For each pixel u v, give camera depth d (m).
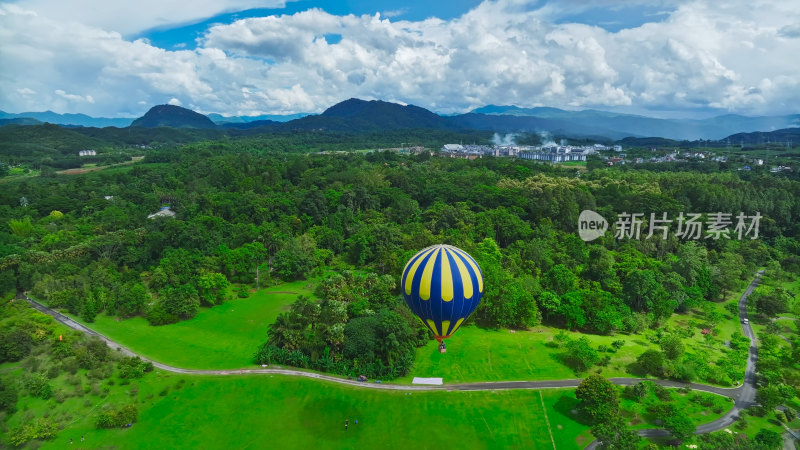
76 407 65.19
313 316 78.62
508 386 70.75
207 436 61.03
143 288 99.81
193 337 87.75
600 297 92.31
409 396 68.31
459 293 55.75
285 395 68.69
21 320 86.31
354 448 59.19
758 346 87.44
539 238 126.12
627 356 79.81
